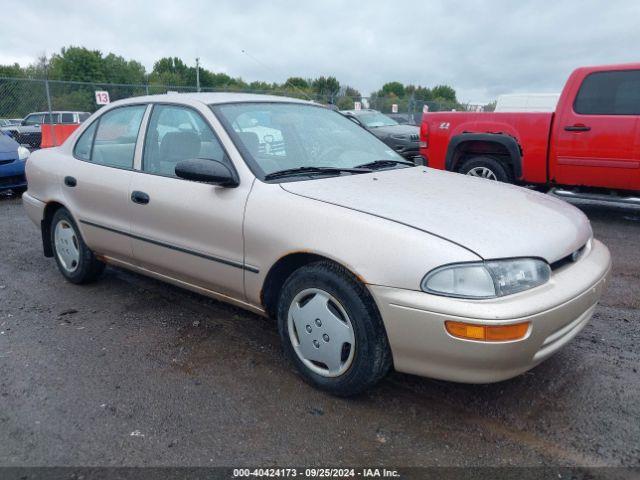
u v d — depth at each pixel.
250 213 3.21
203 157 3.58
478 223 2.82
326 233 2.89
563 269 2.92
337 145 4.00
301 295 3.09
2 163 8.94
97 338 3.82
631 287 4.82
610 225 7.26
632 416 2.89
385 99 23.55
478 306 2.49
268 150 3.56
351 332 2.87
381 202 3.02
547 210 3.22
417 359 2.70
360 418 2.88
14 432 2.78
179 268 3.73
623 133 6.82
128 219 4.00
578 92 7.12
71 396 3.10
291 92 21.50
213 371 3.36
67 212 4.62
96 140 4.46
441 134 8.41
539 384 3.20
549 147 7.44
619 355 3.55
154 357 3.54
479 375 2.61
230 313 4.23
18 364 3.46
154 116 4.00
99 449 2.65
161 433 2.76
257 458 2.58
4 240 6.48
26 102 15.62
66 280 4.99
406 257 2.64
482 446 2.66
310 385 3.18
